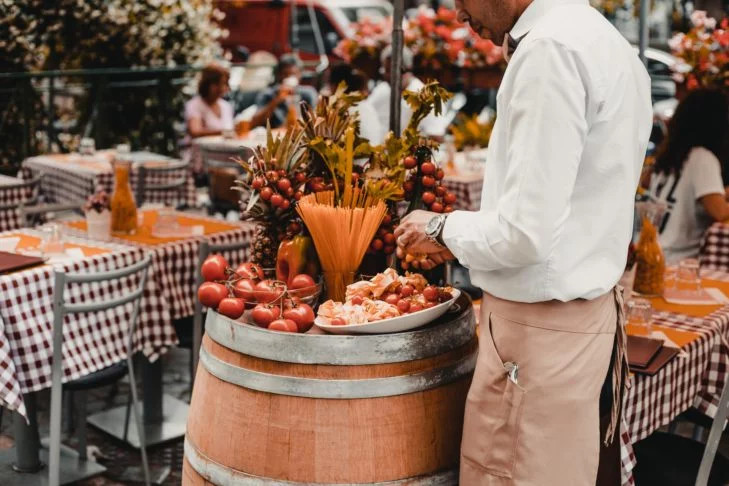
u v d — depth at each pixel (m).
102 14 8.34
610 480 2.11
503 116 1.79
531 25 1.82
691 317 2.90
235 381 1.94
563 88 1.67
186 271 3.86
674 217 4.16
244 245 3.67
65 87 8.14
